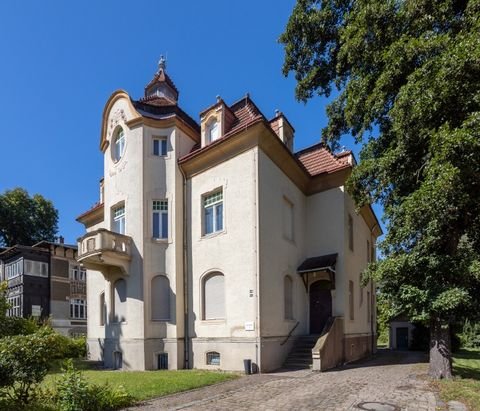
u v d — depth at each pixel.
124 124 18.86
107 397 8.50
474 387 9.96
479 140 8.65
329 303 18.06
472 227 11.31
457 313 11.14
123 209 18.95
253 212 15.31
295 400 9.12
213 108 18.19
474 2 9.46
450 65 9.18
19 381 7.25
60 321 40.81
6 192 48.31
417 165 11.73
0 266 42.81
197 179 17.77
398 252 11.73
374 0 11.90
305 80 16.14
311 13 15.28
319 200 19.48
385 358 19.78
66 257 42.88
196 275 16.92
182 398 9.57
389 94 11.93
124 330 17.00
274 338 15.13
